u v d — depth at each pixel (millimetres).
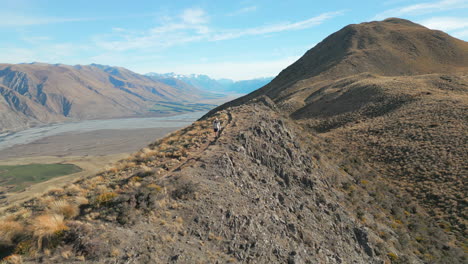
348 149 51750
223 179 15734
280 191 18781
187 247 10250
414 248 22594
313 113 88500
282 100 120562
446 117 53625
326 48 194250
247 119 29641
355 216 22125
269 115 33812
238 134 22781
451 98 63188
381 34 184125
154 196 12211
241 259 10891
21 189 102812
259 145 22594
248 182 17031
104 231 9906
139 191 12367
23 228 9625
